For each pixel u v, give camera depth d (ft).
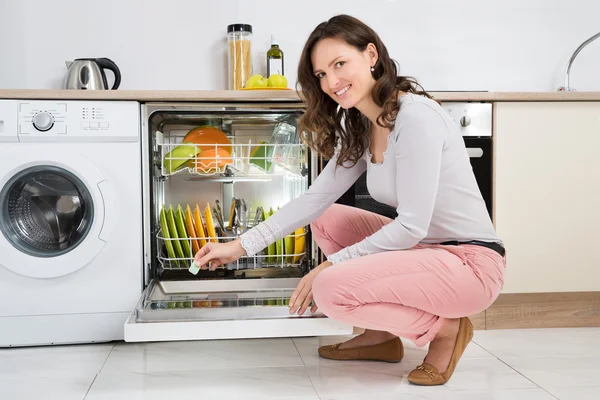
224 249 5.92
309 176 7.48
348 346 6.32
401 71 9.27
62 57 8.65
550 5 9.50
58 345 7.04
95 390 5.41
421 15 9.29
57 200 7.07
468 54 9.37
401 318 5.24
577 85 9.60
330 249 6.47
